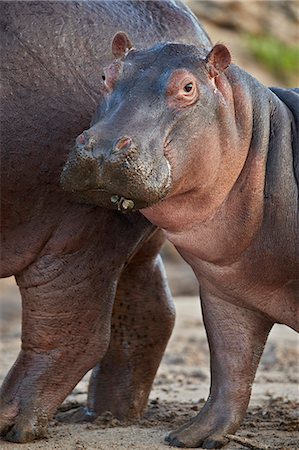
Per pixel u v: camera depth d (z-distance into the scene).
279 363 18.36
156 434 11.01
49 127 10.58
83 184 8.88
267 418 12.00
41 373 10.88
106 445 10.39
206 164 9.52
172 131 9.23
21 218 10.73
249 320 10.53
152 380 12.53
